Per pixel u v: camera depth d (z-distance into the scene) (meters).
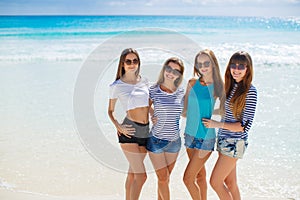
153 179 4.98
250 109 3.39
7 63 13.88
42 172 5.01
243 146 3.44
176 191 4.56
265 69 12.20
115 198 4.27
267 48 17.09
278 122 6.94
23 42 18.94
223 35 21.25
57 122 7.02
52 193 4.45
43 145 5.92
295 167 5.16
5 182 4.72
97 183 4.71
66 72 11.81
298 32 22.06
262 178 4.88
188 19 29.77
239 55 3.35
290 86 9.61
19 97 8.83
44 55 15.31
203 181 3.69
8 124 6.93
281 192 4.53
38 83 10.27
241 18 32.19
